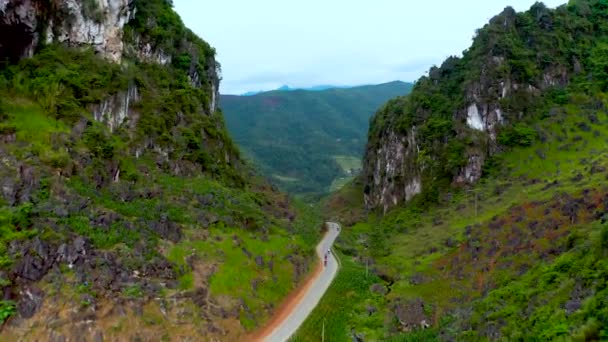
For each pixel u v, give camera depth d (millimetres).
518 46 160875
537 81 155000
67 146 62312
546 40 163125
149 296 50500
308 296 72938
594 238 55531
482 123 148125
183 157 84375
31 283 45031
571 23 172375
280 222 95812
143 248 55219
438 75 182375
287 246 81875
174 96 93125
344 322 67938
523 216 88000
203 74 114312
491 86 151125
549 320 43312
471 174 140000
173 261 56594
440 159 150000
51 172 57188
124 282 50344
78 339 43688
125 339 45938
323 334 60438
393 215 156625
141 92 84312
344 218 183875
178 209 67688
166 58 101125
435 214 132125
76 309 45031
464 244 91875
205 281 57469
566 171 119562
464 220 115438
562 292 47812
